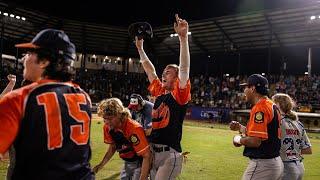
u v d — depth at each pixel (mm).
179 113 4062
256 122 4125
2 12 35094
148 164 4074
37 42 2236
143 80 45812
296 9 30797
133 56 50312
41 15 38281
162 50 46625
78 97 2371
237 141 4332
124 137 4535
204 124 27016
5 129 1984
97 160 9648
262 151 4191
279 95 5062
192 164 9773
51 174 2115
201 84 41000
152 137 4164
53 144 2133
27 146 2072
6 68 35250
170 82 4176
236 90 36844
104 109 4180
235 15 34656
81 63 48594
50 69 2268
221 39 39688
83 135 2330
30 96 2115
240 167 9641
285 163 4801
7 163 8109
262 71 46250
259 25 35000
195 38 41812
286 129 4812
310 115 24766
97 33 44656
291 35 34688
